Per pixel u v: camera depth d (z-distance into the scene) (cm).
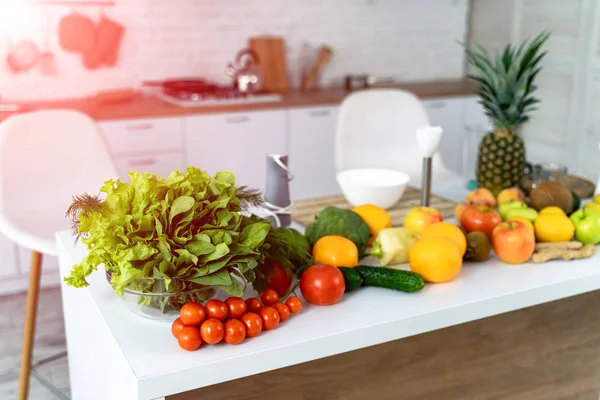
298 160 386
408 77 482
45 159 242
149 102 371
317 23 438
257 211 170
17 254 325
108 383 128
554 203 176
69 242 173
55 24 370
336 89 437
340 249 142
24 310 314
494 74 205
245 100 370
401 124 298
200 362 109
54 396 242
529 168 222
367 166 293
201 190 123
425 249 140
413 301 134
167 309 121
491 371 150
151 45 395
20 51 365
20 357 270
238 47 418
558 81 423
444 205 208
